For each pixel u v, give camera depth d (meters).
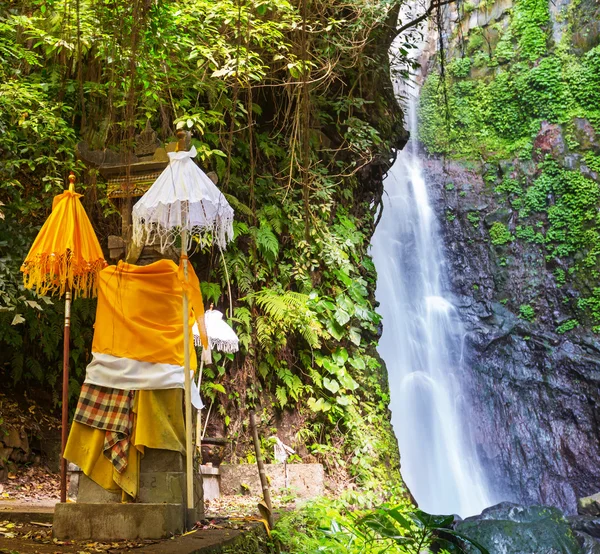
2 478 8.16
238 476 9.28
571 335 19.61
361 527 6.81
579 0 22.67
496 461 18.56
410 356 19.05
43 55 9.41
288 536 5.84
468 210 21.94
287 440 10.88
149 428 5.03
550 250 20.78
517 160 22.06
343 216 12.62
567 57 22.50
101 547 4.41
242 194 11.34
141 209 5.11
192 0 8.95
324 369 11.47
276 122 11.98
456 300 21.03
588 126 21.59
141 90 8.61
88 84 8.33
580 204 20.77
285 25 9.29
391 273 20.06
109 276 5.24
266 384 10.96
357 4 12.00
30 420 9.15
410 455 17.41
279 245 11.59
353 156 13.10
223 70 8.65
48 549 4.35
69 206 5.65
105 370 5.10
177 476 5.05
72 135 8.66
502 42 23.36
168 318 5.25
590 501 13.27
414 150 23.38
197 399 5.62
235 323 10.72
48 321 9.47
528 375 19.31
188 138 5.35
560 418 18.62
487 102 23.11
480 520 11.48
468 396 19.50
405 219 21.50
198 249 10.48
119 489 5.07
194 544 4.42
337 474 10.69
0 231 8.41
